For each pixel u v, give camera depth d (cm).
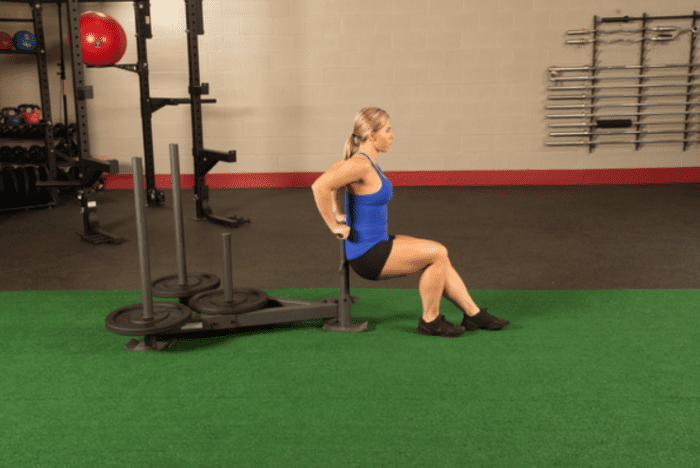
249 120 678
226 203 592
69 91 675
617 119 659
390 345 243
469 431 178
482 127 676
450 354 233
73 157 636
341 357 232
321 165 688
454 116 675
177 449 171
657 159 676
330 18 657
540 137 676
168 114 674
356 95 673
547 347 238
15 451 171
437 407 193
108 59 548
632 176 679
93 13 541
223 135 682
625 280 330
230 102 675
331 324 263
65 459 167
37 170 582
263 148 685
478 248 406
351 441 174
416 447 170
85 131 427
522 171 684
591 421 183
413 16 654
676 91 659
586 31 646
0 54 656
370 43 661
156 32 660
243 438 176
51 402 199
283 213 539
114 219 518
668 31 646
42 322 273
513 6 649
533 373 216
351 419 186
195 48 493
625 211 520
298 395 202
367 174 228
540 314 277
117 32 544
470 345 241
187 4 482
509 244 416
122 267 370
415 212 534
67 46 668
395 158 688
